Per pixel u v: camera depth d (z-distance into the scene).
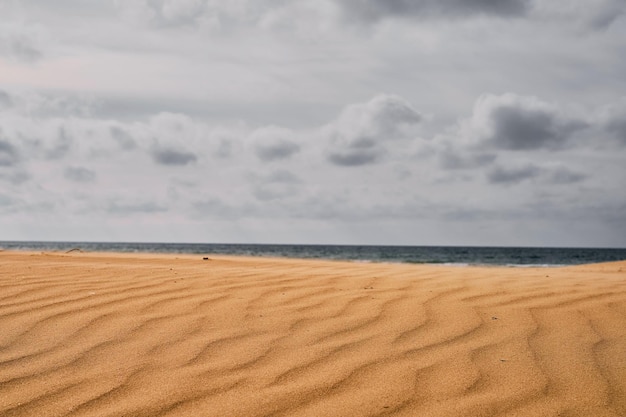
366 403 2.43
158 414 2.30
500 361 3.04
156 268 7.03
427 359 3.07
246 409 2.36
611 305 4.52
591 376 2.79
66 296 4.64
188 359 3.05
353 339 3.48
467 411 2.34
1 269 6.42
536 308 4.41
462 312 4.25
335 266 8.95
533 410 2.36
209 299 4.66
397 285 5.59
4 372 2.82
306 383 2.68
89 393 2.54
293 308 4.36
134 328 3.69
